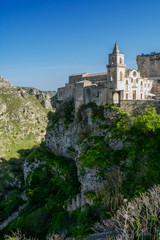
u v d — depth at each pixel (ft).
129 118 138.21
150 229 66.74
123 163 118.42
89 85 183.52
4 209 194.59
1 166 331.77
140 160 113.70
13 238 124.47
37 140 517.55
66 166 188.44
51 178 194.49
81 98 184.75
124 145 129.59
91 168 127.54
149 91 221.46
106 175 120.88
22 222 153.17
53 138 226.99
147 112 132.98
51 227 132.16
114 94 163.02
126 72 193.77
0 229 169.58
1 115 546.26
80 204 136.87
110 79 177.58
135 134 127.65
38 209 158.30
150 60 247.29
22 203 188.55
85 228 89.35
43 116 638.53
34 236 136.98
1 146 427.33
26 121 568.41
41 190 189.26
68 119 211.20
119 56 174.09
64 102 229.86
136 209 74.59
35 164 221.25
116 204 89.86
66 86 228.02
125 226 67.41
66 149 205.98
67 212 133.28
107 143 139.54
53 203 159.43
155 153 112.16
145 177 102.01
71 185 165.78
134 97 196.54
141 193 90.63
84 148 154.61
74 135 189.78
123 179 107.86
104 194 103.91
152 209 72.59
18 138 493.36
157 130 121.08
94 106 170.60
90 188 128.36
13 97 636.48
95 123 164.45
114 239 71.10
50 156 222.89
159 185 90.22
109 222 82.58
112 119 150.41
